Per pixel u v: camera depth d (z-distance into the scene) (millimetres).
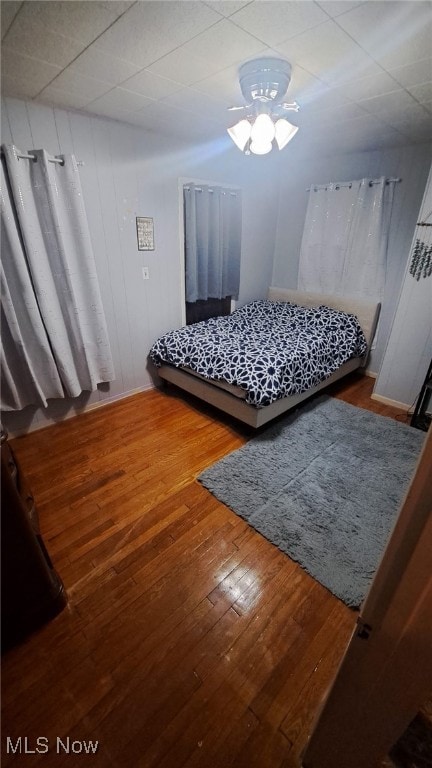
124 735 1013
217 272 3467
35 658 1190
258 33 1312
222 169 3193
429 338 2725
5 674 1144
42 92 1862
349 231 3359
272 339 2904
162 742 1000
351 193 3240
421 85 1739
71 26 1274
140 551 1599
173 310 3258
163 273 3039
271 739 1008
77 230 2275
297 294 3924
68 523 1748
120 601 1384
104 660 1190
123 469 2160
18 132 1980
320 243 3615
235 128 1886
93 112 2170
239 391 2412
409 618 477
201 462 2236
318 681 1141
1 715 1045
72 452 2326
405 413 2918
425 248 2570
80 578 1472
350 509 1845
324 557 1568
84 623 1303
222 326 3285
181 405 3006
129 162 2518
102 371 2768
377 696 589
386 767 650
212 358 2609
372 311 3363
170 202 2875
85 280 2436
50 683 1126
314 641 1256
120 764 958
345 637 1271
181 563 1543
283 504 1867
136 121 2354
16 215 2041
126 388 3135
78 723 1035
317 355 2773
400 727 578
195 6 1153
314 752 843
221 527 1737
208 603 1381
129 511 1828
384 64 1530
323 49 1415
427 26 1246
